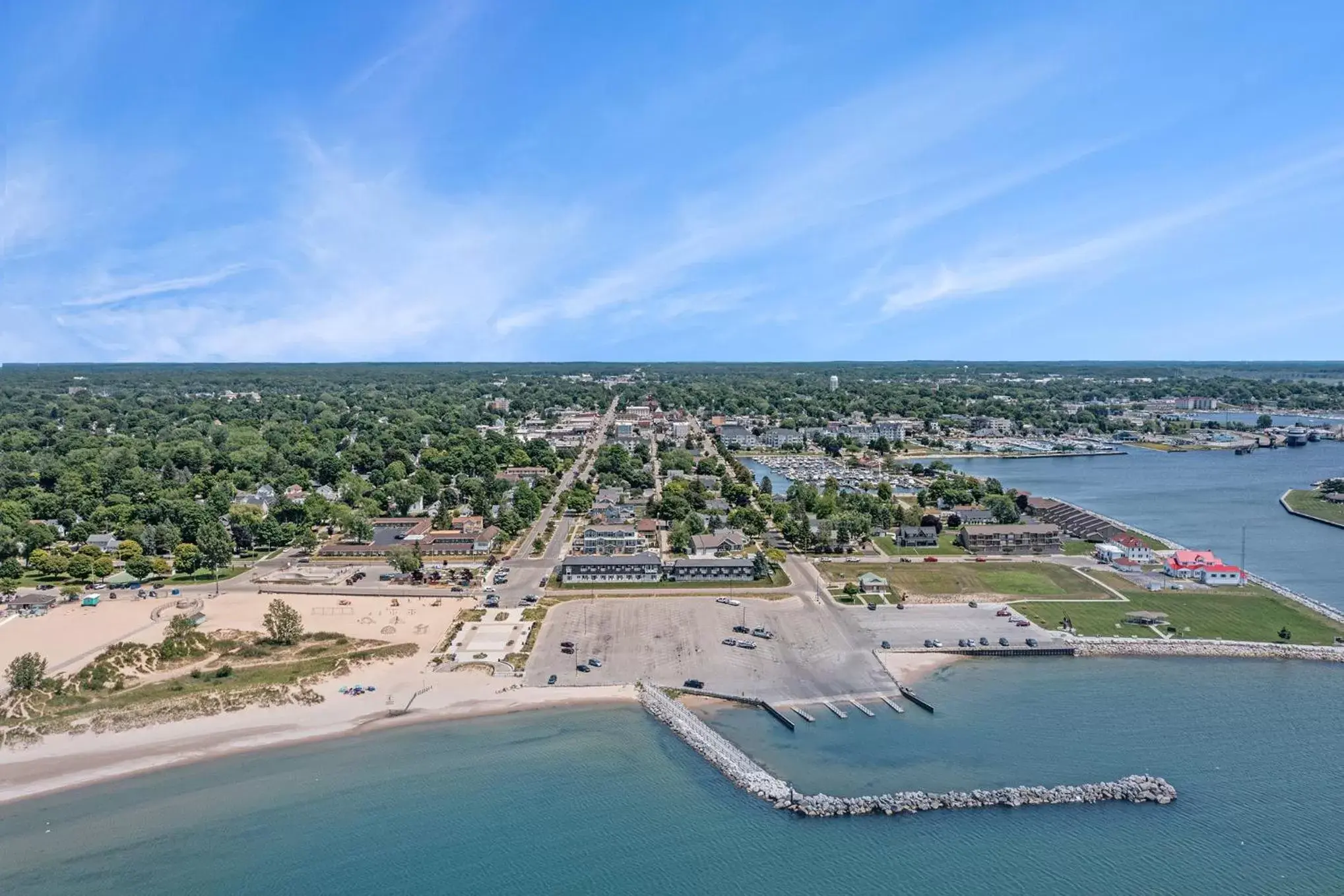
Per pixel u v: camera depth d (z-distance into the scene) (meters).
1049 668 164.75
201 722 143.38
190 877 105.06
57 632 182.62
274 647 175.38
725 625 187.50
